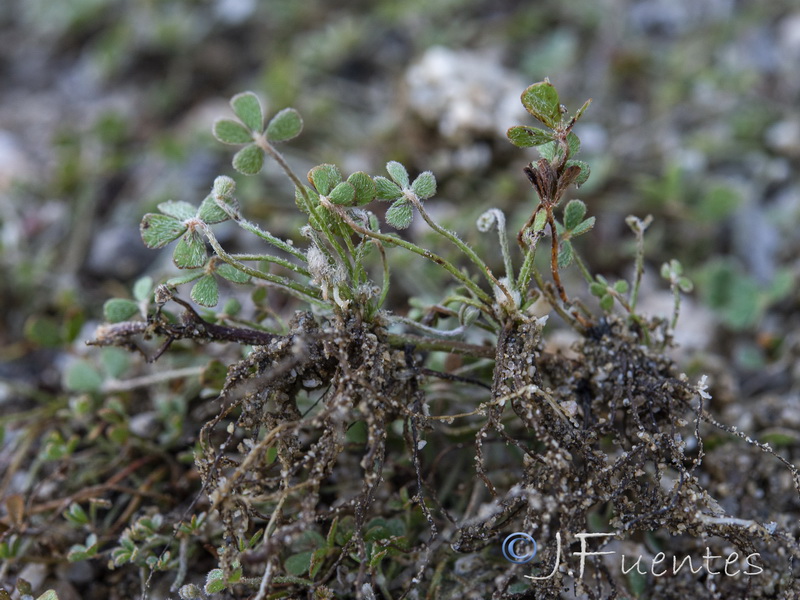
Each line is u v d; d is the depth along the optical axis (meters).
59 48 0.41
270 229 0.30
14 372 0.29
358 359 0.23
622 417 0.24
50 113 0.38
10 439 0.27
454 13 0.39
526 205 0.30
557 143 0.23
